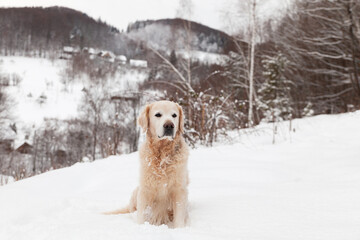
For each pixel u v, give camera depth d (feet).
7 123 130.00
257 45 73.15
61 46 425.69
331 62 63.87
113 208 12.07
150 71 50.88
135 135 75.10
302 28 67.05
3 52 395.96
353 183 11.89
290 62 68.33
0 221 9.61
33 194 13.46
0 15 464.24
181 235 6.43
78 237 6.38
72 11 526.16
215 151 23.20
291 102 63.87
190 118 30.30
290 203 9.61
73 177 17.78
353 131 27.63
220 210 9.50
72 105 246.68
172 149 10.12
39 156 115.65
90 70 274.36
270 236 6.53
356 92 53.93
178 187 9.92
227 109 31.68
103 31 453.99
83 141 102.42
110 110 98.78
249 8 54.60
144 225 7.46
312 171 16.47
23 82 299.79
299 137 28.12
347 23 53.98
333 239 6.24
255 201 10.16
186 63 50.67
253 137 30.42
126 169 18.62
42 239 6.70
